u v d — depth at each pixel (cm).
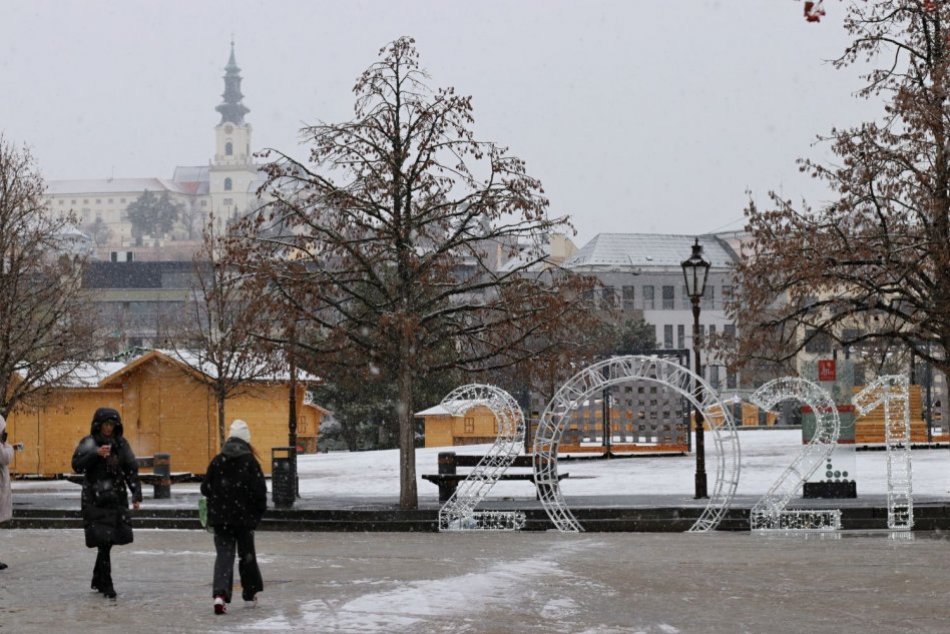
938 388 7362
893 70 3316
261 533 2864
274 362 3316
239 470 1549
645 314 14138
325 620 1459
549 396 3338
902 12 3294
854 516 2805
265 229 3228
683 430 5522
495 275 3259
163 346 5397
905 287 3234
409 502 3061
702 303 14288
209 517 1543
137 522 3027
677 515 2842
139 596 1691
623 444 5553
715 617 1481
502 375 3384
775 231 3325
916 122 3086
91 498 1672
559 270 3381
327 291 3180
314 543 2547
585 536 2686
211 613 1524
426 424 6894
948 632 1373
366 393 7775
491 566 2036
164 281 17075
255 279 3088
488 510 2916
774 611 1527
